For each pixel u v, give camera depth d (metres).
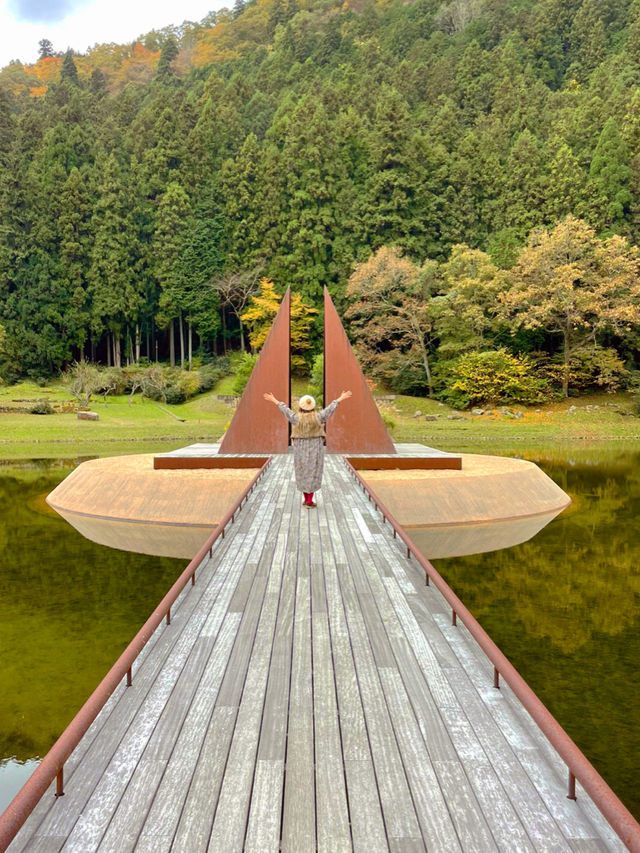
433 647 3.78
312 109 60.16
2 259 51.69
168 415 40.22
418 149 53.88
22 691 5.14
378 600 4.65
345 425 13.31
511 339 43.16
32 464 21.73
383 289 44.28
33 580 8.47
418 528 10.10
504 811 2.23
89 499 11.27
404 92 74.69
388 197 52.53
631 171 46.44
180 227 55.66
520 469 11.95
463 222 53.16
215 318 54.03
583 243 39.59
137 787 2.36
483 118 65.12
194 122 64.69
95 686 5.23
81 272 52.84
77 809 2.23
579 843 2.08
